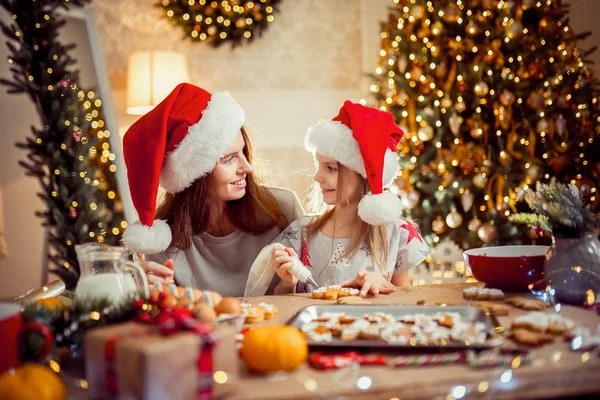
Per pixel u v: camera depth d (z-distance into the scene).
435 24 3.38
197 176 1.71
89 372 0.80
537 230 1.40
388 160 1.77
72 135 2.84
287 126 4.33
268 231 1.86
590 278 1.13
